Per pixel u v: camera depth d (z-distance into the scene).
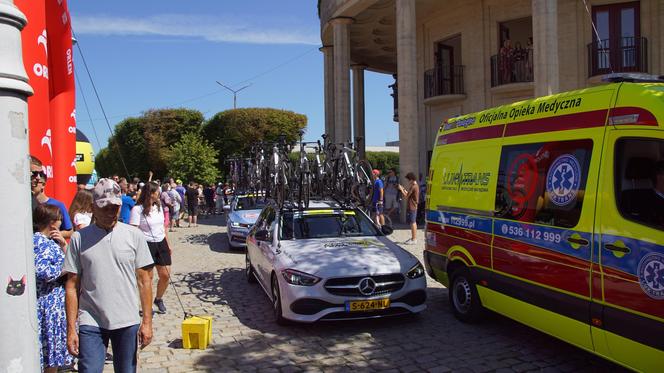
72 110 7.03
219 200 29.16
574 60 17.47
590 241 4.41
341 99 21.69
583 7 17.30
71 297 3.75
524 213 5.32
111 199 3.75
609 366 5.07
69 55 6.99
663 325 3.70
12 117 2.11
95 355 3.71
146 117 39.53
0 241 2.08
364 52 29.62
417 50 22.66
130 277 3.86
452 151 6.89
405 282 6.31
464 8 20.06
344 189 8.69
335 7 21.31
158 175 40.53
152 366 5.30
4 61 2.08
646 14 16.69
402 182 17.64
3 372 2.08
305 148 9.47
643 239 3.91
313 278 6.12
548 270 4.92
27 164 2.18
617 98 4.34
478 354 5.45
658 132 3.90
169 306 7.76
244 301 7.98
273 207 8.55
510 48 18.72
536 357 5.34
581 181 4.59
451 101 20.62
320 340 6.02
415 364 5.23
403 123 17.64
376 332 6.25
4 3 2.08
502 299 5.68
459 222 6.53
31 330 2.18
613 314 4.13
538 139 5.24
